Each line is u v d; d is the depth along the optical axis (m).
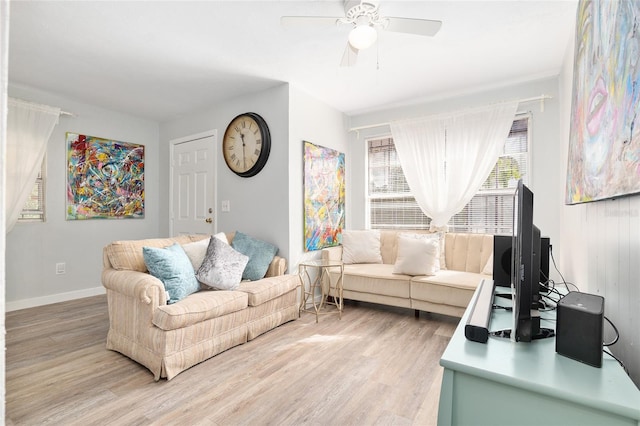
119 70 3.03
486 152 3.40
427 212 3.77
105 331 2.78
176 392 1.86
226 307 2.35
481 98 3.55
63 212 3.74
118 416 1.64
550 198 3.16
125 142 4.31
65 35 2.43
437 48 2.64
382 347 2.48
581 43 1.57
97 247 4.04
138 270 2.45
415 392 1.87
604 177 1.16
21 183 3.23
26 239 3.45
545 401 0.84
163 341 1.99
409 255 3.18
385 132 4.20
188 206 4.30
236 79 3.26
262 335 2.72
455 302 2.86
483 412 0.93
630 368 1.02
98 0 2.03
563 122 2.87
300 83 3.38
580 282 2.02
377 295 3.29
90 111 3.96
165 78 3.22
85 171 3.92
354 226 4.44
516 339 1.09
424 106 3.91
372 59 2.83
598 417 0.78
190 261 2.62
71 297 3.79
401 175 4.13
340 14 2.18
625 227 1.09
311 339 2.64
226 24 2.30
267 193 3.51
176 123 4.48
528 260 1.09
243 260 2.79
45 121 3.40
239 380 1.99
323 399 1.80
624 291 1.10
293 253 3.41
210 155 4.05
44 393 1.84
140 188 4.47
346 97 3.79
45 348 2.43
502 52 2.71
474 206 3.64
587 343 0.93
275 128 3.46
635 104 0.87
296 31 2.39
